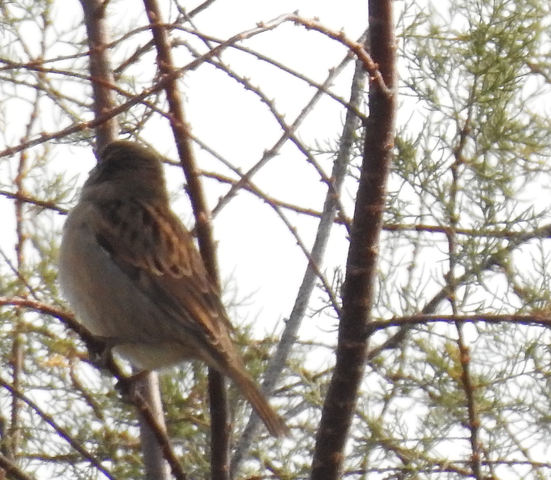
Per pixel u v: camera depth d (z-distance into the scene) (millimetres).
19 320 11211
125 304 10047
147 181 11008
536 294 10273
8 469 9391
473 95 11203
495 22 11594
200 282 9867
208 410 11945
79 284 10273
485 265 10383
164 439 8930
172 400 11906
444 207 10688
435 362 10570
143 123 11703
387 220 11172
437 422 10625
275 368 10328
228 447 9023
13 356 11391
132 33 8734
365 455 10852
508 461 10695
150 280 10000
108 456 11609
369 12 8609
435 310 10602
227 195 9641
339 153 11086
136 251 10109
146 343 10117
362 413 10945
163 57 9109
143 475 11508
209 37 8258
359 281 8633
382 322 8633
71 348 11305
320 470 8820
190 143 9078
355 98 11188
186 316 9672
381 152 8547
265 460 11453
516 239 10523
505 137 11008
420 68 11461
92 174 11352
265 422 8945
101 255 10164
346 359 8719
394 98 8500
